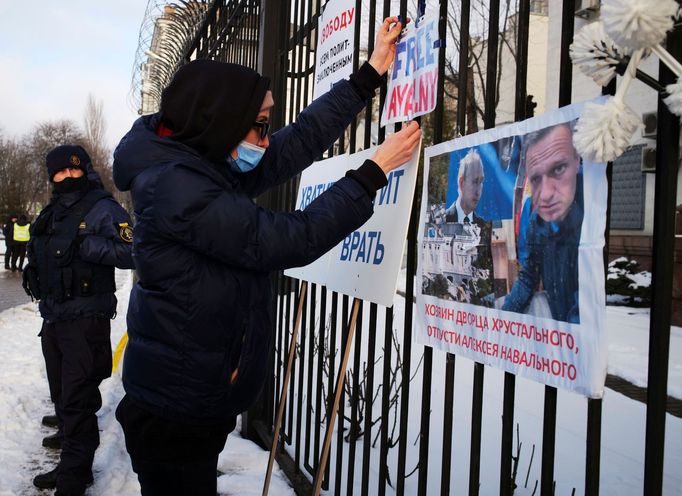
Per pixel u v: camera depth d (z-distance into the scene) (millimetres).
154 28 7148
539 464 3271
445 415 1922
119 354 6535
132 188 1734
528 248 1543
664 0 979
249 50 4543
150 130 1768
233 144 1729
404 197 2088
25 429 4309
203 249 1602
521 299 1563
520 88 1642
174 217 1582
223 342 1692
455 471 3182
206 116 1698
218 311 1665
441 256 1941
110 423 4367
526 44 1636
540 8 12992
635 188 10578
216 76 1703
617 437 3736
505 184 1640
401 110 2264
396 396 3506
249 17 4477
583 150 1136
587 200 1365
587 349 1351
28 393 5207
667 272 1210
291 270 3270
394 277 2051
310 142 2299
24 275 3400
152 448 1810
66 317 3188
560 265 1434
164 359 1689
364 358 5605
